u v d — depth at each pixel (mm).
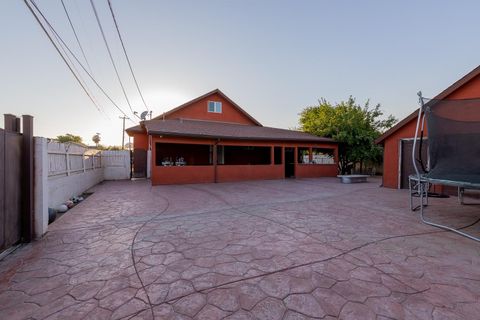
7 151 3068
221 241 3482
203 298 2051
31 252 3121
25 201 3490
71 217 4953
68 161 6922
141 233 3885
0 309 1931
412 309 1883
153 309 1907
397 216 4934
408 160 9164
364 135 14688
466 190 6684
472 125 4410
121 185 10633
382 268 2598
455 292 2125
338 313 1838
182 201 6727
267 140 12625
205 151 14914
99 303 1998
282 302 1985
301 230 3986
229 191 8664
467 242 3395
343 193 8195
